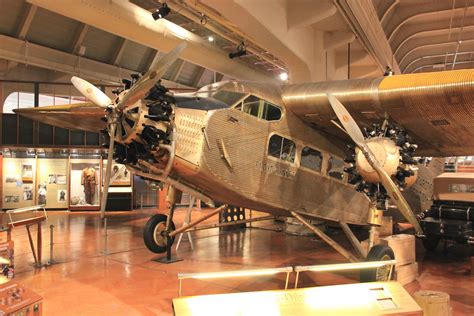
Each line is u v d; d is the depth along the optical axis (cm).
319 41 1276
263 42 1040
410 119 607
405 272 630
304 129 689
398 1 1333
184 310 343
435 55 2144
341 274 690
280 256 812
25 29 1372
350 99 596
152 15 965
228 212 1145
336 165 739
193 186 611
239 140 590
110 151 502
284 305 363
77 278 643
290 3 1048
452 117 580
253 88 630
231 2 826
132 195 1584
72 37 1534
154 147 505
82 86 516
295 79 1280
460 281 650
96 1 893
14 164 1480
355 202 755
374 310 371
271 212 699
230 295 363
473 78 500
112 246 888
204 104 573
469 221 770
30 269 694
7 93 1619
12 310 355
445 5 1437
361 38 1162
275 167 640
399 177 568
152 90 506
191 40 1215
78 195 1530
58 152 1524
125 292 575
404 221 1030
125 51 1741
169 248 759
